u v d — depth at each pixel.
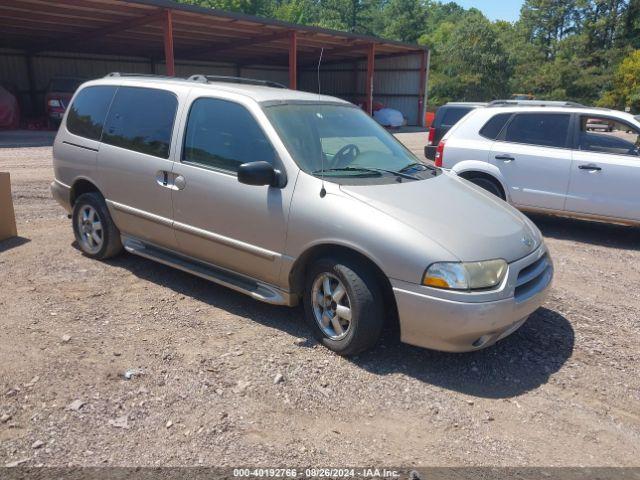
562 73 60.19
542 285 4.10
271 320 4.58
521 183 7.82
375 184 4.26
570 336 4.57
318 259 4.08
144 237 5.30
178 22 24.58
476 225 3.94
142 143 5.19
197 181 4.66
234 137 4.56
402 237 3.68
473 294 3.56
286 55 37.53
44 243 6.41
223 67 40.22
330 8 79.44
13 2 19.59
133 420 3.20
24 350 3.92
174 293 5.07
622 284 5.93
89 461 2.85
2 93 22.70
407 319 3.71
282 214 4.14
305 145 4.41
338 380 3.72
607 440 3.24
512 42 71.19
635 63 54.44
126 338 4.17
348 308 3.93
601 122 7.44
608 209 7.32
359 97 41.62
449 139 8.42
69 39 27.84
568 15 80.19
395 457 3.00
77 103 6.07
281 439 3.10
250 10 65.75
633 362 4.17
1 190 6.38
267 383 3.63
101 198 5.70
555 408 3.54
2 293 4.91
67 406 3.29
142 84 5.41
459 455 3.04
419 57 37.28
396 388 3.66
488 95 57.91
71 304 4.74
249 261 4.44
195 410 3.32
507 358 4.14
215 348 4.07
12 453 2.89
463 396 3.61
